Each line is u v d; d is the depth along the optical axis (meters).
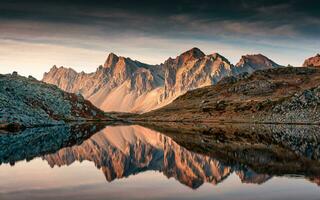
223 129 183.00
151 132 163.25
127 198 39.47
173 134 150.00
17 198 39.09
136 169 61.66
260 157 74.94
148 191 43.12
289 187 44.88
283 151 84.75
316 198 39.44
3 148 89.69
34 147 92.94
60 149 89.75
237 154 80.88
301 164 64.44
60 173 55.75
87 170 59.28
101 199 38.81
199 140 119.94
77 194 41.16
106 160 73.50
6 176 52.47
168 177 53.22
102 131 166.88
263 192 42.44
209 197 40.19
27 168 60.00
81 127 195.25
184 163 68.88
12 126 163.75
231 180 50.22
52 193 41.50
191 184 47.62
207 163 68.12
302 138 122.31
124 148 99.19
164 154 85.00
